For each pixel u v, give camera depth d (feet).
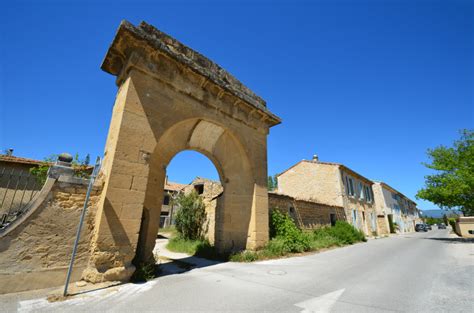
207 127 26.23
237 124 27.25
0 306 10.37
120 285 14.14
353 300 12.35
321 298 12.64
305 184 63.93
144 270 16.33
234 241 27.61
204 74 22.56
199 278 16.81
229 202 29.32
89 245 14.52
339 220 51.06
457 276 18.12
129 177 16.05
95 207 15.28
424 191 51.26
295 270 19.83
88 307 10.70
